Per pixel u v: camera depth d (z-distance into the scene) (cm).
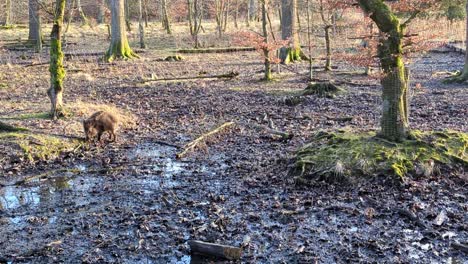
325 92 1773
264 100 1728
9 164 1066
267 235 710
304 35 3509
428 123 1311
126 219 781
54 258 663
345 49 2923
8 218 801
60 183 965
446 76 2189
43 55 3169
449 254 645
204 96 1828
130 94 1889
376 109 1526
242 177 961
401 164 896
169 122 1435
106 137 1280
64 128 1292
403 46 938
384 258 638
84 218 792
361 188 863
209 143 1212
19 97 1797
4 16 4838
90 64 2772
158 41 3953
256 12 5400
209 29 4556
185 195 880
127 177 990
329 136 1029
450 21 3400
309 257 642
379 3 912
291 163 977
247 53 3397
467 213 764
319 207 805
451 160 918
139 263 644
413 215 748
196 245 664
